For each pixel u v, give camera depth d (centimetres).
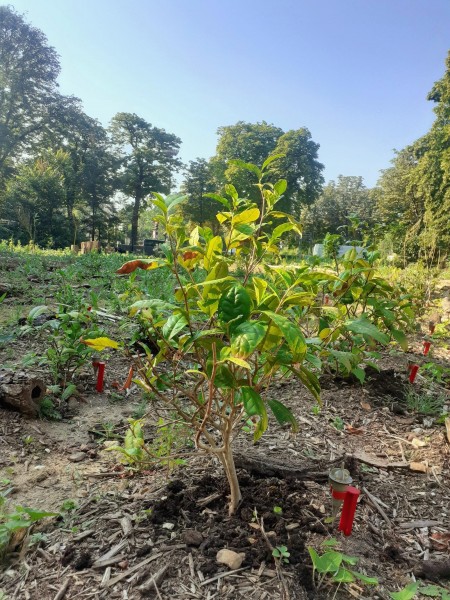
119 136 4197
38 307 324
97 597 148
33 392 291
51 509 198
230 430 185
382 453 270
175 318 163
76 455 250
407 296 426
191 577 157
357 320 213
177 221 164
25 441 259
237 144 3588
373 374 388
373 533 192
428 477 245
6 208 3019
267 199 185
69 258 1262
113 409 319
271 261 250
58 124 3641
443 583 167
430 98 2602
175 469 230
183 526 183
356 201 5862
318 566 148
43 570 161
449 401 360
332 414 321
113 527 183
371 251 395
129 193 4147
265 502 199
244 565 162
